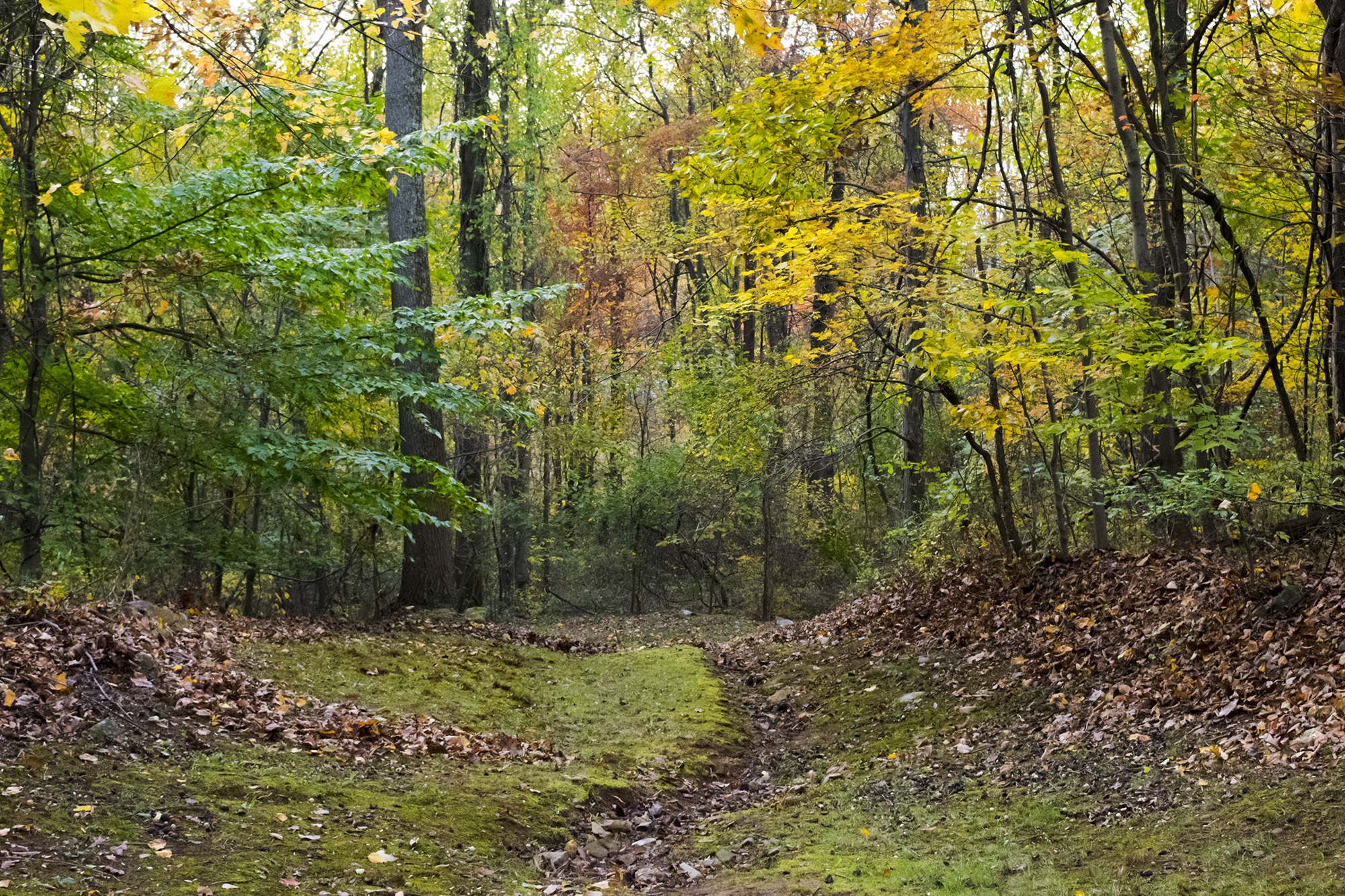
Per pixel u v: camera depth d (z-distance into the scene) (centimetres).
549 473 2805
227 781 520
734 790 728
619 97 2555
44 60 818
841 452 1811
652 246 1797
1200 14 910
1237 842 430
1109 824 494
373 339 1120
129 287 917
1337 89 656
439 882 457
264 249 998
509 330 1097
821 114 812
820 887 455
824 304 1421
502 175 1948
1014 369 922
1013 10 896
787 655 1166
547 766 698
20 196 842
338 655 913
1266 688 594
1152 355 708
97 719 554
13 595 693
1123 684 709
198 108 765
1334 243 706
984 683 836
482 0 1703
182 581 1128
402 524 1172
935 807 583
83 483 934
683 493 2277
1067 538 1103
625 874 522
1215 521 907
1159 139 873
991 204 920
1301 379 1009
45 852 392
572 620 2122
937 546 1216
